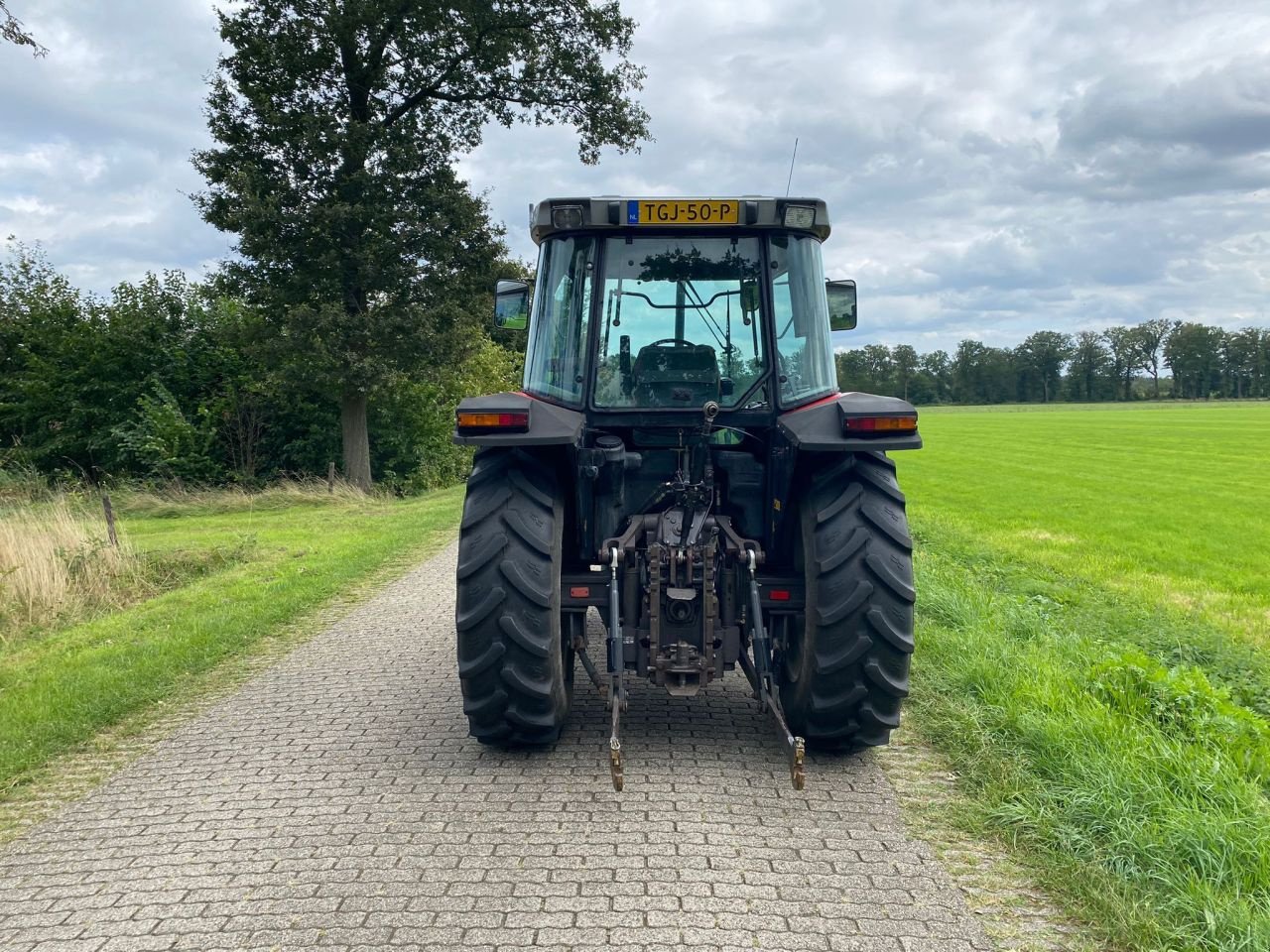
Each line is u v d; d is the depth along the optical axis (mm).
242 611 7746
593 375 4480
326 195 20625
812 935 2832
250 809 3826
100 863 3383
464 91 22641
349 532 14414
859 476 4293
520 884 3166
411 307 21125
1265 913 2807
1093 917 2887
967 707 4812
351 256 20359
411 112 22469
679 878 3195
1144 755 3943
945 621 6984
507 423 4113
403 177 21000
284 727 4902
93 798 3990
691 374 4477
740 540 4270
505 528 4230
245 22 20328
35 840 3588
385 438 26016
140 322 24438
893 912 2957
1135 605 8578
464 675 4160
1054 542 13930
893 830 3555
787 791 3941
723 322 4484
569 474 4656
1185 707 4742
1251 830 3299
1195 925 2807
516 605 4141
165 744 4676
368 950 2783
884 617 4039
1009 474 29078
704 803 3822
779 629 4516
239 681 5828
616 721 3859
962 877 3188
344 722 4957
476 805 3824
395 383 21094
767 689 3980
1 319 25297
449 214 21203
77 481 22250
